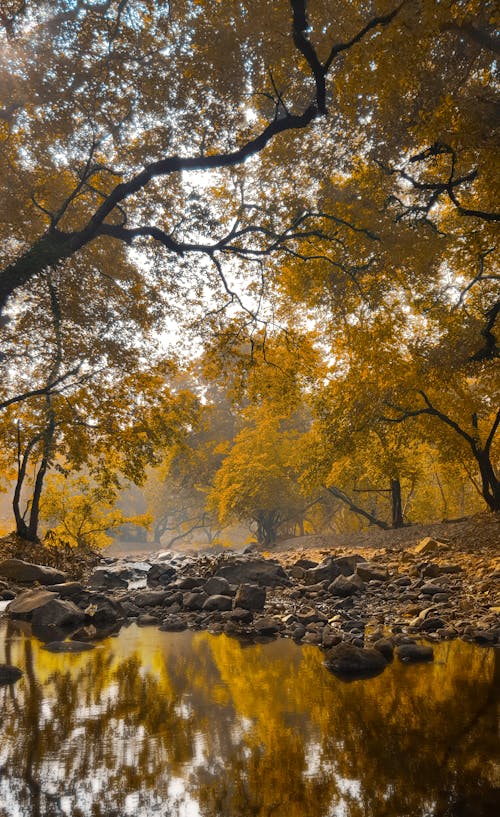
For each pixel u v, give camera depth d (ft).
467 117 39.24
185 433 77.30
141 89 40.96
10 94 40.81
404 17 32.42
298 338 63.31
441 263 60.85
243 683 20.36
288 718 16.40
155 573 55.72
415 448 98.78
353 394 78.33
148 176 40.19
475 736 14.57
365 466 103.76
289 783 12.19
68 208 52.39
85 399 68.64
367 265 52.21
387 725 15.61
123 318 59.98
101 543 102.22
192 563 61.67
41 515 93.30
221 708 17.42
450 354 65.51
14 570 49.85
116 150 46.06
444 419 75.51
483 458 76.23
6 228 48.91
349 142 50.21
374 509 139.95
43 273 49.57
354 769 12.80
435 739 14.47
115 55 39.24
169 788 12.03
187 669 22.56
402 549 68.18
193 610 38.96
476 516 76.02
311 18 37.83
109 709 17.39
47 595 38.47
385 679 20.57
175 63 40.34
